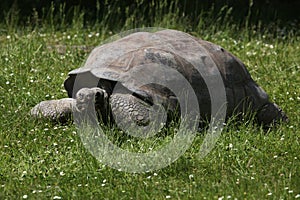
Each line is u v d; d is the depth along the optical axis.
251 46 24.45
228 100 16.03
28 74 19.30
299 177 13.12
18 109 16.45
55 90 18.02
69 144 14.70
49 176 13.23
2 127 15.50
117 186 12.88
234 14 29.05
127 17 26.31
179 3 28.97
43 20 26.97
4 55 21.31
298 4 31.88
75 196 12.40
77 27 25.75
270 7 31.02
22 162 13.90
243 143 14.86
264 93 16.86
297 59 22.92
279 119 16.75
